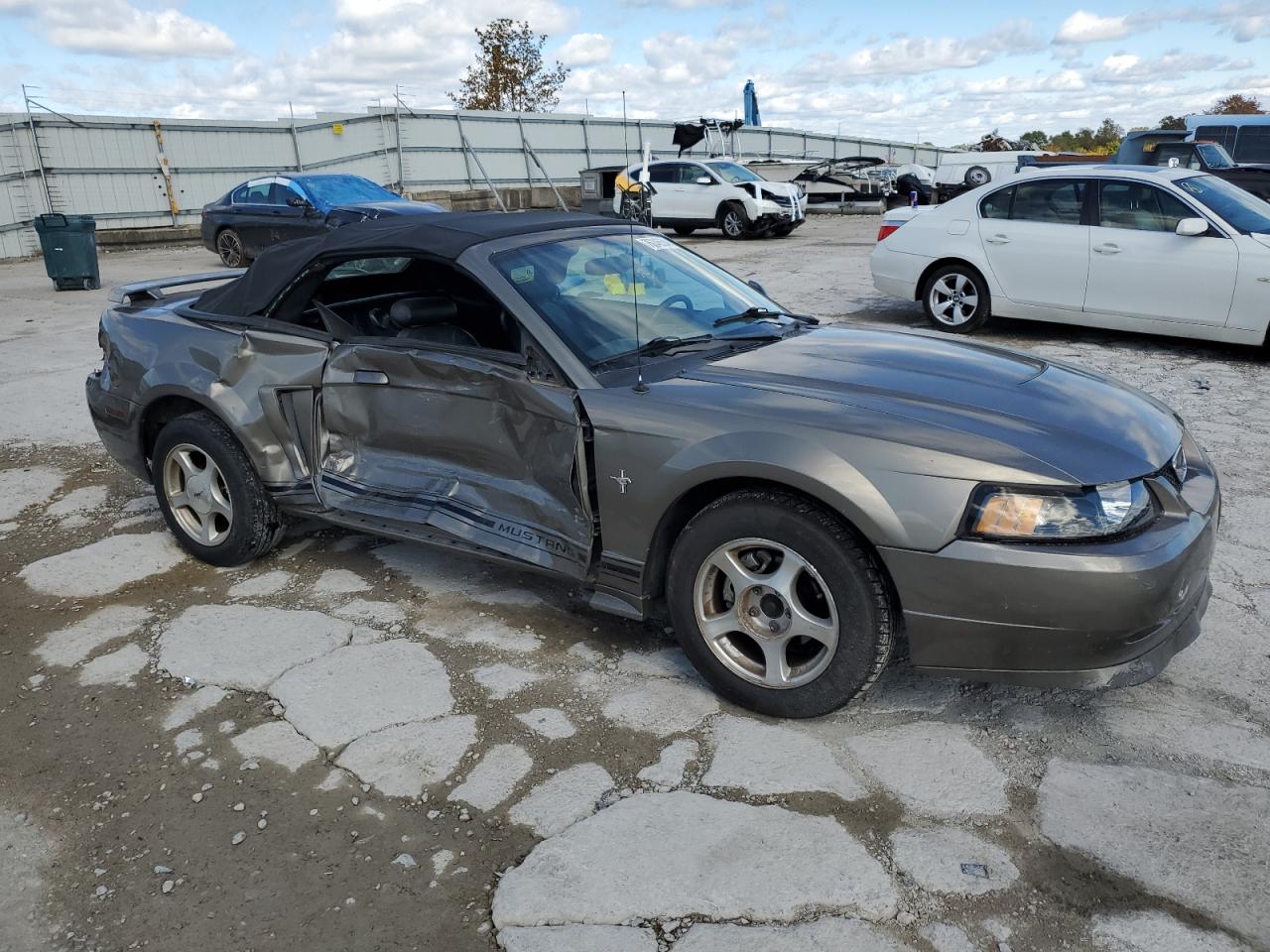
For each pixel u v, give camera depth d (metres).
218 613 3.87
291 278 3.98
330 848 2.55
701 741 2.93
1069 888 2.31
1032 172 8.64
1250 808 2.56
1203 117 21.92
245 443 3.97
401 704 3.17
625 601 3.22
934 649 2.70
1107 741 2.88
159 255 20.19
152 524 4.88
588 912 2.28
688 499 3.05
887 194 26.33
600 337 3.38
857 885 2.33
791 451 2.75
